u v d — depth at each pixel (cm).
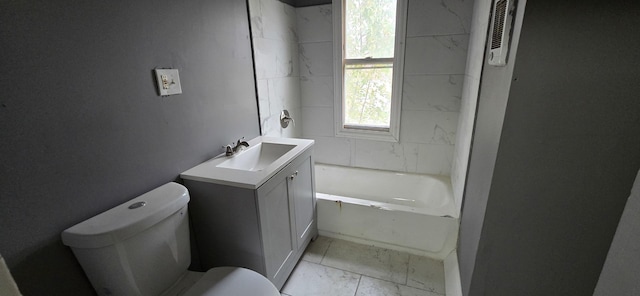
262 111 205
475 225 120
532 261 102
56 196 90
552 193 92
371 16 228
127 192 113
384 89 245
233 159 160
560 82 80
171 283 115
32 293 88
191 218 144
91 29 96
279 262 155
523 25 79
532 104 85
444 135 234
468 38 202
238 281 113
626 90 76
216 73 156
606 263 48
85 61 95
